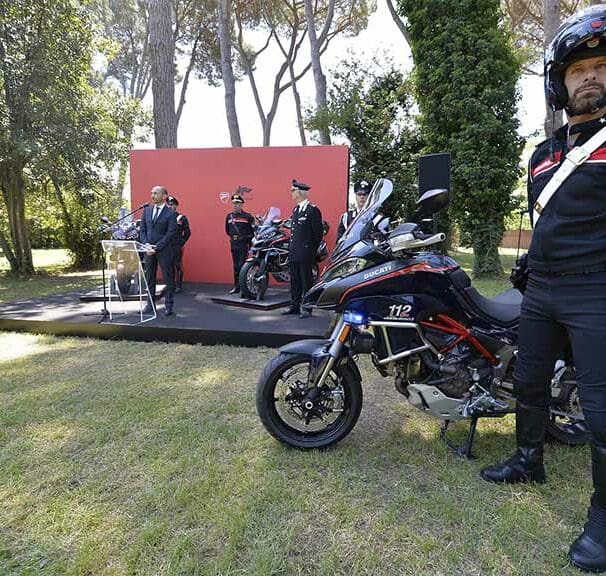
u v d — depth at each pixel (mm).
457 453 2797
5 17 9555
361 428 3186
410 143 11938
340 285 2637
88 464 2756
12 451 2914
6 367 4566
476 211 9750
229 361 4684
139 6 25297
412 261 2592
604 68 1971
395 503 2352
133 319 6051
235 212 8352
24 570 1933
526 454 2482
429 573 1908
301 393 2811
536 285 2221
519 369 2393
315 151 9117
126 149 13102
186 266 10039
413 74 9992
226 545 2062
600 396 1968
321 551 2029
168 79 12258
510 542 2076
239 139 18203
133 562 1964
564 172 2016
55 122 10352
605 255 1968
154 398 3734
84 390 3922
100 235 12922
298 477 2594
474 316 2652
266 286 7309
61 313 6480
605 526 1967
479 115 9094
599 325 1969
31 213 13969
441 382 2613
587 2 13602
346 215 5867
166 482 2545
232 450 2906
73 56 10695
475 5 9141
